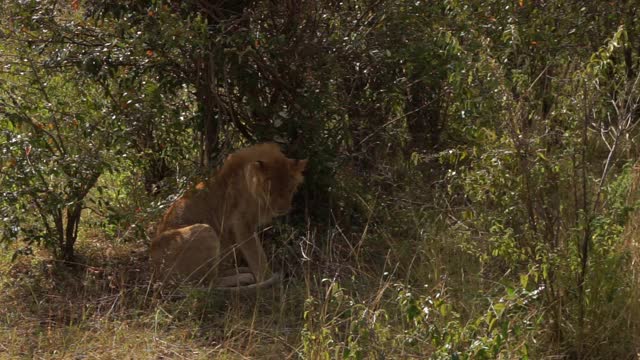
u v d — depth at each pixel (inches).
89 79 442.3
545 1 466.9
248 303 393.7
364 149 476.1
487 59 341.7
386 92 467.5
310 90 441.4
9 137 408.2
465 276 394.9
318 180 442.6
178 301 389.1
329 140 448.5
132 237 431.5
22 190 402.0
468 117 353.4
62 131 422.9
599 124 374.3
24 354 347.9
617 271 347.6
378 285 394.9
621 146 455.2
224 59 425.4
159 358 346.9
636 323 344.8
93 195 483.5
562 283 341.7
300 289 396.8
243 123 459.2
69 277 413.7
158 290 390.6
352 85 468.8
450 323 304.2
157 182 477.7
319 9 448.1
